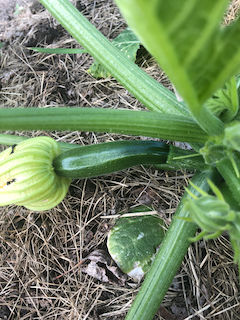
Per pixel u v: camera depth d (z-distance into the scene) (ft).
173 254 0.82
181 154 0.92
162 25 0.25
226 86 0.66
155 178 1.21
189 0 0.23
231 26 0.29
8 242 1.18
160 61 0.31
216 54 0.31
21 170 0.89
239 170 0.72
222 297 1.02
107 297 1.08
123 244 1.07
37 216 1.22
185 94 0.35
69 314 1.07
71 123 0.60
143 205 1.18
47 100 1.55
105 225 1.16
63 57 1.65
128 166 0.92
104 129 0.64
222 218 0.47
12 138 1.16
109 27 1.73
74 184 1.25
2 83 1.69
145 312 0.80
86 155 0.92
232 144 0.57
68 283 1.11
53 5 0.91
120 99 1.47
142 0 0.23
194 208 0.44
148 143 0.92
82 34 0.91
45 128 0.57
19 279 1.14
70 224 1.19
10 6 2.01
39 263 1.16
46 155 0.93
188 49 0.29
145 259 1.05
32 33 1.76
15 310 1.12
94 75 1.50
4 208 1.27
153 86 0.90
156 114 0.69
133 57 1.45
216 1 0.24
